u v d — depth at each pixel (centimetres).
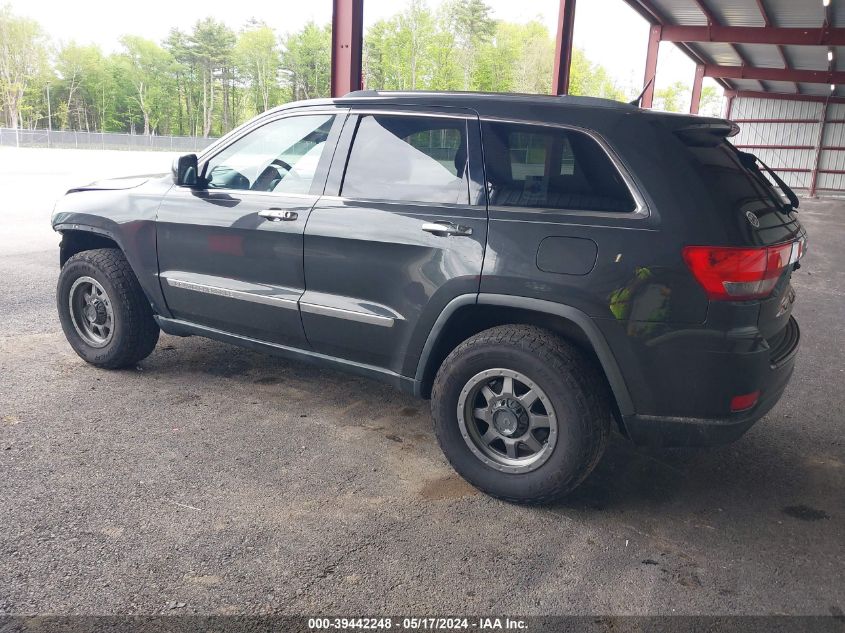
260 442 343
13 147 4612
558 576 247
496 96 304
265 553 251
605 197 271
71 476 298
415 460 333
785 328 318
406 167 316
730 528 285
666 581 247
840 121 3388
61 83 10038
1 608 214
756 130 3597
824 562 262
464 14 7656
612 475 329
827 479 332
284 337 359
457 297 292
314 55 10419
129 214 398
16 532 255
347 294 329
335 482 308
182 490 293
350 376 443
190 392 403
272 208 347
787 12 1772
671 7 1864
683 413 269
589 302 267
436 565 250
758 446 368
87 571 235
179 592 227
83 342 430
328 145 340
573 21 1221
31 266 717
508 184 289
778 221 284
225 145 378
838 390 461
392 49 7712
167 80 10725
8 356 446
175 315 401
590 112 282
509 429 292
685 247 255
